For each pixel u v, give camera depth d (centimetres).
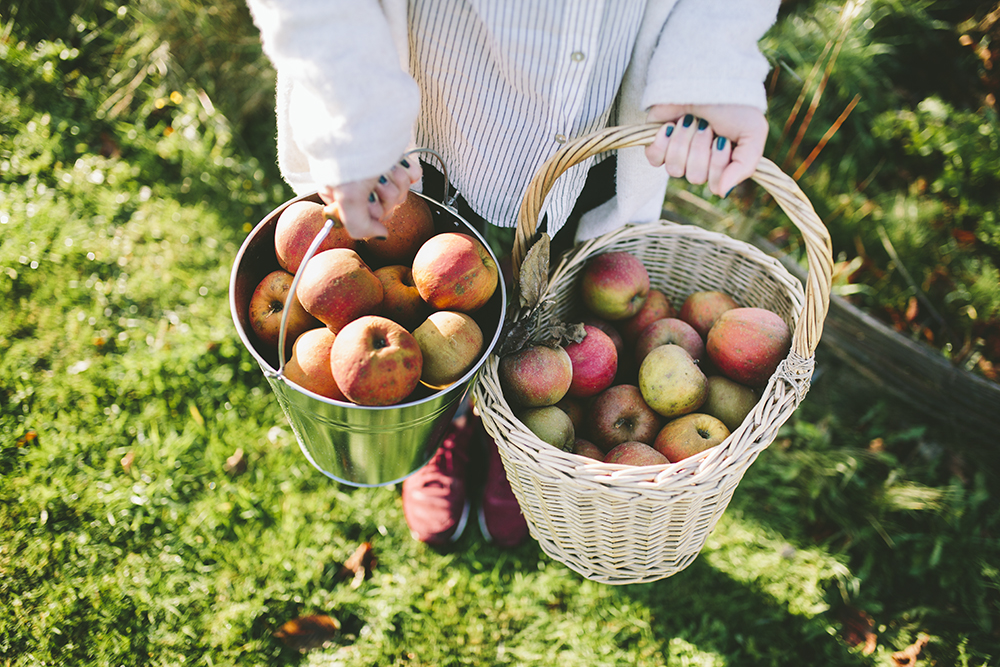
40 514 191
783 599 195
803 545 205
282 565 192
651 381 160
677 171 124
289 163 142
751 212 244
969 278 247
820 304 133
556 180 135
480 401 142
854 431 229
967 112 278
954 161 267
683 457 154
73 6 292
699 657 186
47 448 201
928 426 228
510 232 237
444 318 131
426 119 141
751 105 114
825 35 276
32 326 225
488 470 204
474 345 132
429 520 195
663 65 118
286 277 136
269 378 131
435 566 198
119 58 283
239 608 183
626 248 191
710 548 203
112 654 175
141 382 216
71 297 231
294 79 104
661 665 185
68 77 280
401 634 187
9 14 287
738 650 187
